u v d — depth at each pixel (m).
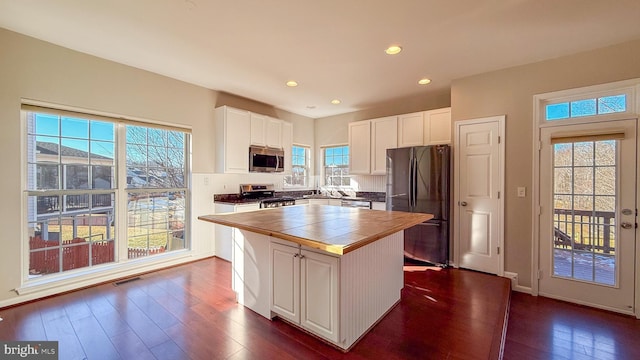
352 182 5.47
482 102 3.33
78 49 2.84
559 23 2.26
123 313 2.41
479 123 3.36
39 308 2.49
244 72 3.40
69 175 2.94
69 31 2.48
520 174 3.10
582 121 2.76
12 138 2.53
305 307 2.04
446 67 3.17
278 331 2.14
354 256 1.96
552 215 2.93
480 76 3.35
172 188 3.77
